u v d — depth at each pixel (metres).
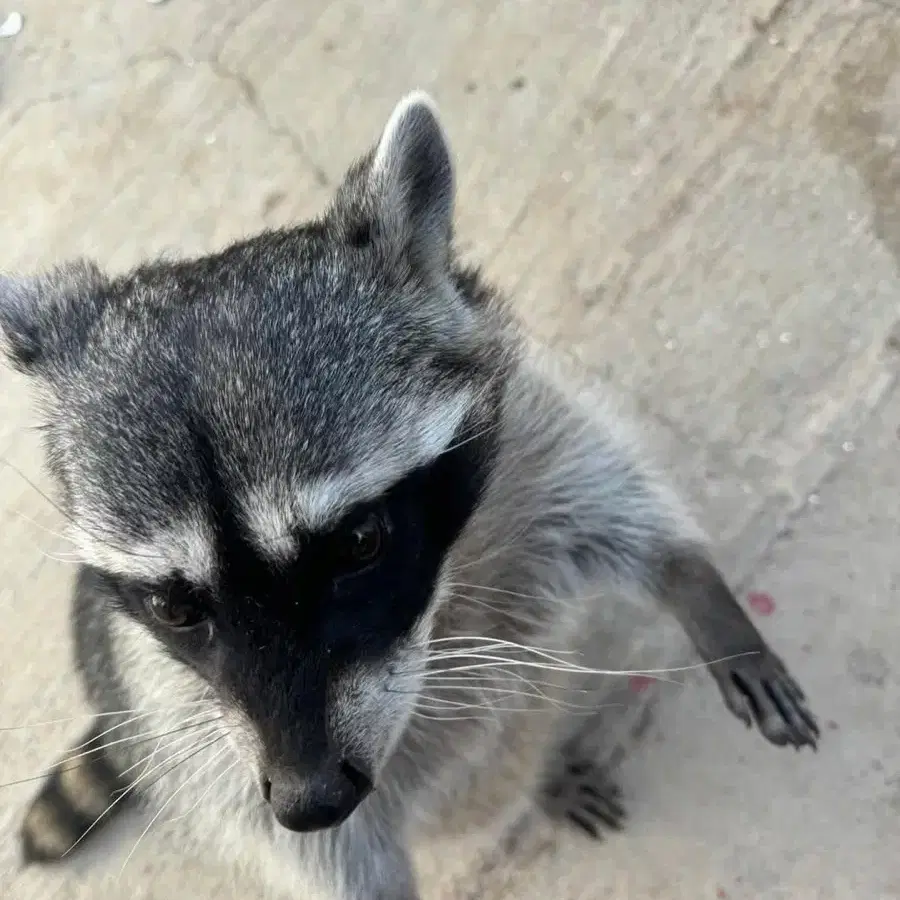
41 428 0.44
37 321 0.44
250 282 0.41
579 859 0.61
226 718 0.41
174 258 0.68
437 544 0.43
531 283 0.67
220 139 0.73
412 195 0.43
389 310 0.42
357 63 0.72
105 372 0.41
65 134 0.75
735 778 0.59
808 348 0.63
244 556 0.38
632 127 0.68
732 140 0.67
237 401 0.38
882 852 0.57
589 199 0.68
